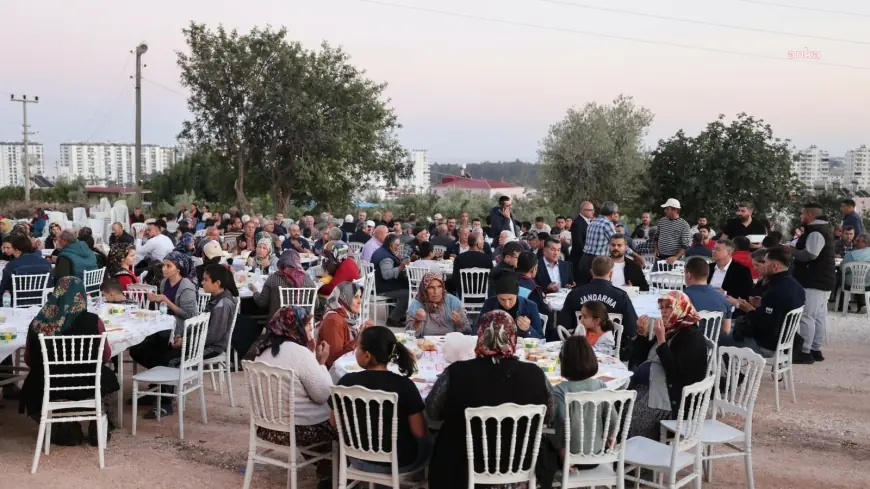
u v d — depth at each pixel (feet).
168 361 20.85
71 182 147.95
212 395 23.47
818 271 28.14
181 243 37.78
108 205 87.76
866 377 26.22
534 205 83.61
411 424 13.02
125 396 23.29
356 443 13.24
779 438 19.85
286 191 84.28
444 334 20.43
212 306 22.45
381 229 39.50
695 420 14.20
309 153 80.89
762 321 22.75
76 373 17.33
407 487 13.88
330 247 33.88
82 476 16.58
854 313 38.73
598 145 80.74
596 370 13.26
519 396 12.03
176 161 118.73
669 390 15.38
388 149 88.53
